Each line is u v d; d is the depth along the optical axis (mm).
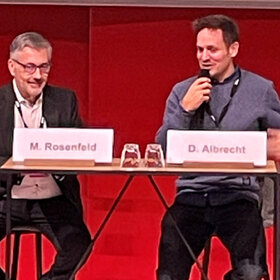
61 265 3422
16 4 4707
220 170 2955
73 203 3570
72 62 4797
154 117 4719
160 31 4648
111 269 4672
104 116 4734
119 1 4598
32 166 3035
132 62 4688
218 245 4598
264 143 3016
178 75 4680
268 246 4461
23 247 4715
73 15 4750
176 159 3043
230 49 3447
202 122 3424
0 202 3514
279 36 4617
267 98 3471
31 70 3475
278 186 2941
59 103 3639
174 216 3385
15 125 3553
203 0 4570
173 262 3295
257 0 4543
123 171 2941
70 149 3051
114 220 4730
